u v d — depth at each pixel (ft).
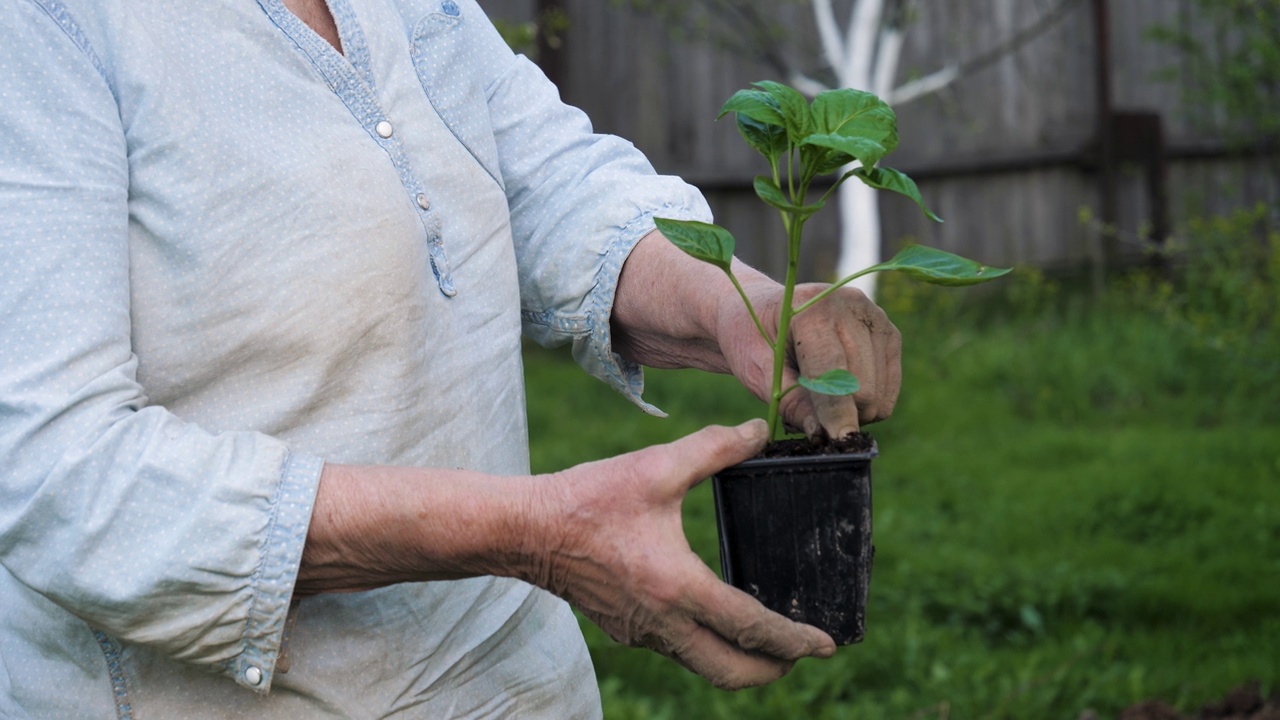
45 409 3.72
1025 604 14.61
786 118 3.96
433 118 4.66
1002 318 30.48
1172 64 33.32
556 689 4.98
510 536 3.92
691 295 4.94
